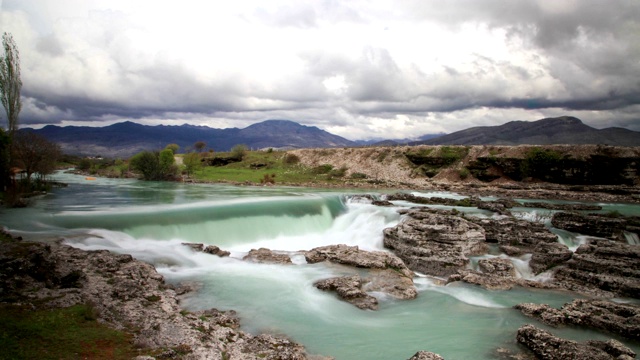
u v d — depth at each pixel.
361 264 33.72
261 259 35.12
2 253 24.05
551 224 49.69
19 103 70.44
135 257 33.19
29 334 17.11
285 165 141.12
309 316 24.19
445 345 20.80
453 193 91.25
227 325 21.95
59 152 88.50
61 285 23.52
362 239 46.81
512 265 35.62
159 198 64.44
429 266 36.06
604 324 23.19
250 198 64.31
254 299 26.48
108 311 21.05
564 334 22.80
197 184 101.19
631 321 23.02
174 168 114.62
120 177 122.75
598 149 101.62
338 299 27.09
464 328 23.22
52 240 34.38
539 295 29.83
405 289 29.22
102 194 71.44
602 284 31.19
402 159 128.25
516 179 109.62
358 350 19.97
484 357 19.55
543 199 83.62
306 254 36.31
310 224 52.75
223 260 34.88
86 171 148.75
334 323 23.34
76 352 16.25
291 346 19.59
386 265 34.44
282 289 28.42
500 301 28.31
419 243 39.09
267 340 19.84
